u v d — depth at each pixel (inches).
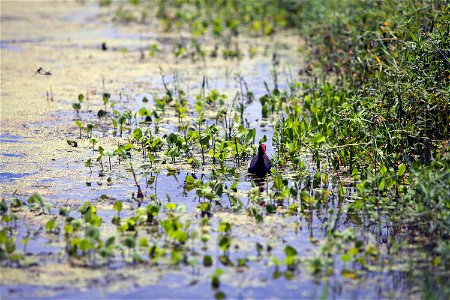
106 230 409.1
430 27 597.0
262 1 1218.0
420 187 430.6
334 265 372.8
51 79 786.8
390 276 362.3
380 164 500.1
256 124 633.6
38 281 351.9
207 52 946.1
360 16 754.2
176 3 1332.4
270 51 954.1
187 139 557.3
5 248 377.4
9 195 462.6
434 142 499.2
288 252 370.3
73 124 626.5
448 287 347.3
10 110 663.1
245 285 351.9
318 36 862.5
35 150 554.9
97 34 1082.1
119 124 626.5
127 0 1493.6
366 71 666.2
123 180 494.6
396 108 518.3
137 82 783.7
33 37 1043.9
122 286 348.5
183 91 728.3
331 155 528.4
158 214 432.8
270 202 456.4
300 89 749.9
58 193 467.2
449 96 504.7
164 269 366.0
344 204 451.2
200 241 397.4
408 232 411.5
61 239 397.1
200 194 460.4
